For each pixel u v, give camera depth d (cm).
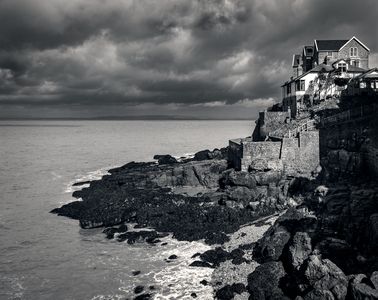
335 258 3403
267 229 4603
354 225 3800
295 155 6050
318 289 2922
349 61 8975
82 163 11344
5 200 6881
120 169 9444
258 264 3797
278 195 5525
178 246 4512
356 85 7569
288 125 6888
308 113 7169
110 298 3416
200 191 6638
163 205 5888
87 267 4044
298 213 4494
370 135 5356
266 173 5897
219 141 18600
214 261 4006
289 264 3481
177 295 3416
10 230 5247
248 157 6178
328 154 5756
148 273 3850
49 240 4859
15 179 8875
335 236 3891
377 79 7400
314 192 5022
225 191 6059
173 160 9681
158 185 7094
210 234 4722
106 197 6500
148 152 13925
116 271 3925
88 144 17712
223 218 5188
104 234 5050
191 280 3675
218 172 7000
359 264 3238
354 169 5234
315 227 4147
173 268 3938
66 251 4484
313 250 3519
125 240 4766
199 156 9400
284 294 3219
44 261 4219
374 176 4969
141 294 3453
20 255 4394
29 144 17962
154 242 4653
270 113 7456
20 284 3719
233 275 3647
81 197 6988
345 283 2898
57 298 3450
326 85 7838
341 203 4444
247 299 3259
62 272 3947
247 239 4438
